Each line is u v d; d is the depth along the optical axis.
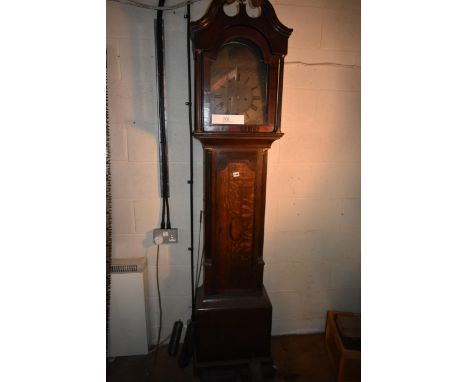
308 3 1.48
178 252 1.66
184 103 1.49
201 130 1.22
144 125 1.49
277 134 1.24
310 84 1.57
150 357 1.65
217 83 1.21
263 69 1.23
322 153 1.66
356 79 1.60
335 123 1.63
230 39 1.18
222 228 1.38
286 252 1.76
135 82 1.44
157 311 1.72
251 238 1.40
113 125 1.47
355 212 1.77
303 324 1.89
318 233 1.76
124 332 1.62
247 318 1.43
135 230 1.61
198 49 1.15
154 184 1.56
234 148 1.29
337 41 1.54
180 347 1.74
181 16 1.41
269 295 1.81
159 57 1.41
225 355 1.47
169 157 1.54
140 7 1.37
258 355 1.49
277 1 1.46
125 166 1.53
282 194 1.68
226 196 1.34
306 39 1.52
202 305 1.41
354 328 1.59
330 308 1.88
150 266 1.66
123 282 1.56
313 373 1.59
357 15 1.53
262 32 1.16
